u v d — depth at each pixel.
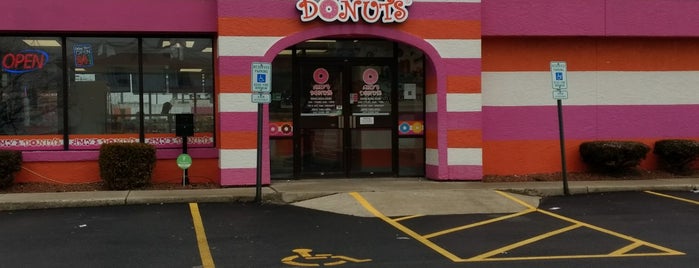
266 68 10.12
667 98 13.49
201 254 6.96
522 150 13.07
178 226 8.45
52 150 11.76
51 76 11.80
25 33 11.53
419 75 12.84
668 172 13.27
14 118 11.70
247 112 11.53
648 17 12.98
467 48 12.12
